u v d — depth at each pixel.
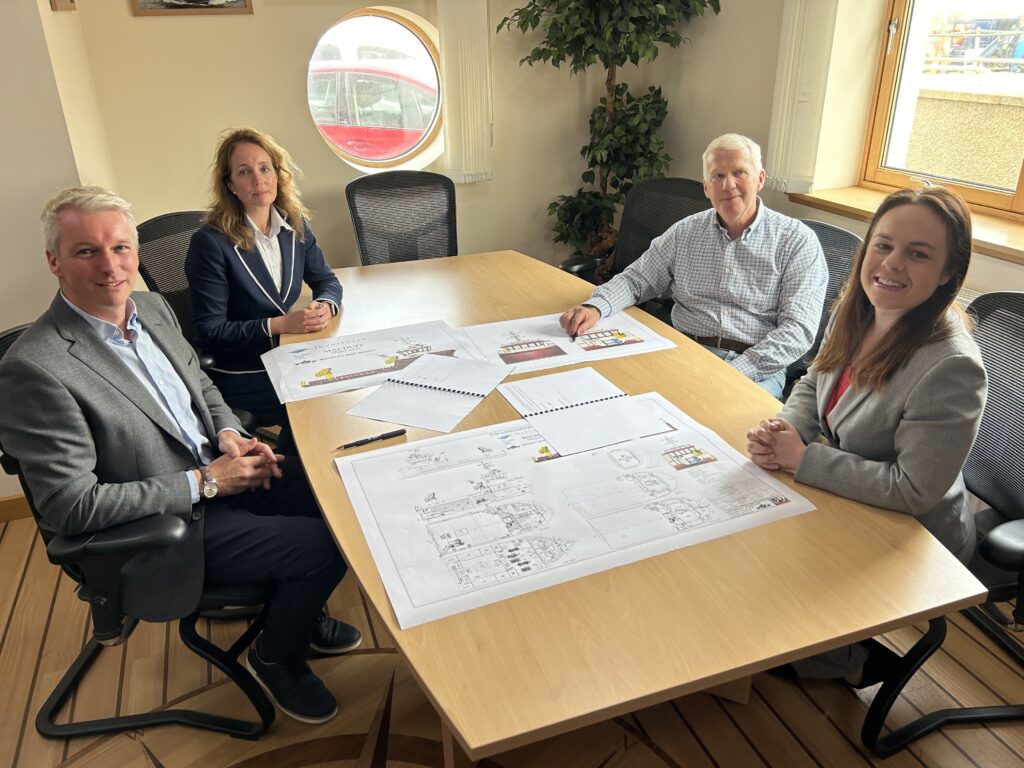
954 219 1.22
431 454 1.38
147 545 1.30
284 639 1.62
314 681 1.75
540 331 1.99
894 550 1.13
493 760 1.63
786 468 1.31
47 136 2.22
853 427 1.37
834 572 1.08
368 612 2.09
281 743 1.69
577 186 4.07
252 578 1.53
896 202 1.29
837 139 2.98
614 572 1.07
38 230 2.30
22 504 2.49
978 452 1.61
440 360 1.80
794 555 1.11
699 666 0.92
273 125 3.33
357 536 1.15
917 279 1.26
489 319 2.09
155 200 3.26
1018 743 1.64
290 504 1.78
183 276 2.46
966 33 2.57
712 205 2.43
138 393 1.49
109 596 1.40
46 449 1.34
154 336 1.67
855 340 1.44
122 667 1.91
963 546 1.44
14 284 2.32
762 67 3.20
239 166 2.17
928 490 1.20
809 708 1.75
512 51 3.66
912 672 1.54
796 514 1.20
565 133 3.93
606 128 3.67
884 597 1.03
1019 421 1.51
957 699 1.76
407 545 1.13
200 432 1.74
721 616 0.99
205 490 1.47
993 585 1.49
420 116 4.53
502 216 3.98
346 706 1.78
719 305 2.27
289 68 3.26
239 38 3.15
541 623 0.98
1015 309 1.55
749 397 1.60
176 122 3.18
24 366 1.33
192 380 1.72
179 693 1.83
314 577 1.55
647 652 0.94
